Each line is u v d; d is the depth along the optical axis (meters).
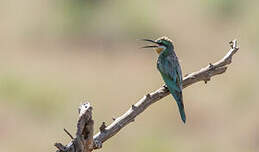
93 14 28.30
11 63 23.89
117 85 22.53
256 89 21.33
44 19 28.28
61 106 20.50
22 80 21.66
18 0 29.95
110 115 20.41
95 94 21.72
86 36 27.67
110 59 25.50
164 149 17.88
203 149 18.61
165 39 10.31
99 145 7.09
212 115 20.25
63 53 26.08
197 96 21.06
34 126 19.77
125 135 18.19
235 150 18.73
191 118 20.11
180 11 29.47
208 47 26.42
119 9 28.75
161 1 29.98
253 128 19.55
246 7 29.30
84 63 24.84
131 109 7.65
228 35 27.34
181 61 25.03
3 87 21.02
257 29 26.67
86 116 6.82
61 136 19.27
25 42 26.52
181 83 9.27
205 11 29.27
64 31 27.81
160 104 19.67
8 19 28.34
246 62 23.38
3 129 19.56
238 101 20.91
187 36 27.34
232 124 19.83
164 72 9.76
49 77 22.73
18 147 18.84
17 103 20.52
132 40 27.33
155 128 18.86
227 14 29.02
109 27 27.83
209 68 8.86
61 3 29.11
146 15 28.11
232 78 21.94
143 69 24.30
